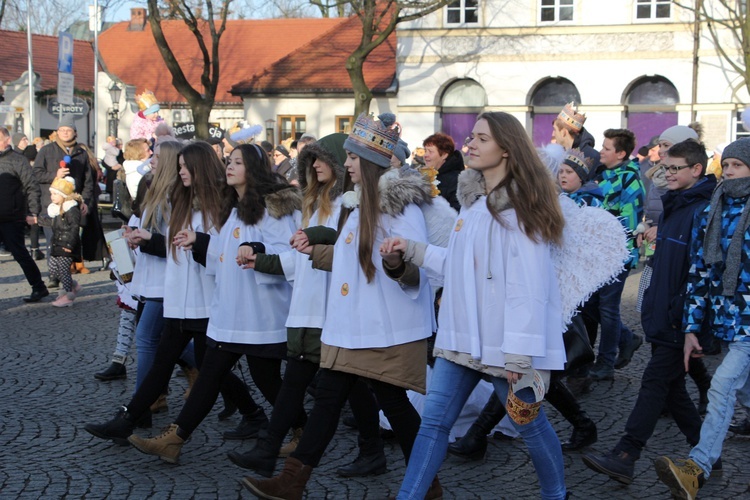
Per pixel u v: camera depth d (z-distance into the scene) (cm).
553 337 429
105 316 1134
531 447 441
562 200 454
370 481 545
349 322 474
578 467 573
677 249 527
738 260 499
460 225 441
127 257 674
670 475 493
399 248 449
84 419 676
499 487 535
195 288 589
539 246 418
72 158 1271
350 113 3281
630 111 2898
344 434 646
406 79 3092
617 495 521
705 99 2788
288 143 1742
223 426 662
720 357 895
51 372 829
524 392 423
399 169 485
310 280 515
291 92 3312
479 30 2995
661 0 2827
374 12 2873
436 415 442
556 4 2928
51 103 2070
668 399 558
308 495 520
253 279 556
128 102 3725
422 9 2970
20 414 687
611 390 773
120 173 1052
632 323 1100
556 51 2931
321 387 486
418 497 436
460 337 434
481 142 427
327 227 502
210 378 563
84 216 1266
